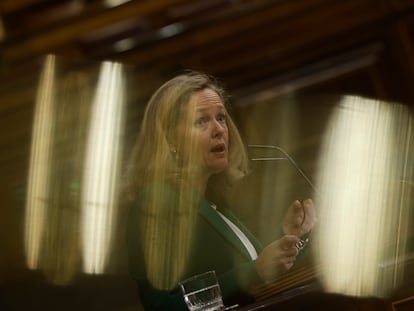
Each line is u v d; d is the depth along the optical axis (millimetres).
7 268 15609
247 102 17844
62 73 17250
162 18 17188
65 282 15039
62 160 16609
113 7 16734
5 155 17281
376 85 18000
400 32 17812
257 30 17906
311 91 18031
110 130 16781
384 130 14078
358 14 17797
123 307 14516
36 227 15688
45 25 16844
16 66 17281
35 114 17469
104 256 14711
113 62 17422
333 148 15555
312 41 18172
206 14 17484
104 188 15734
